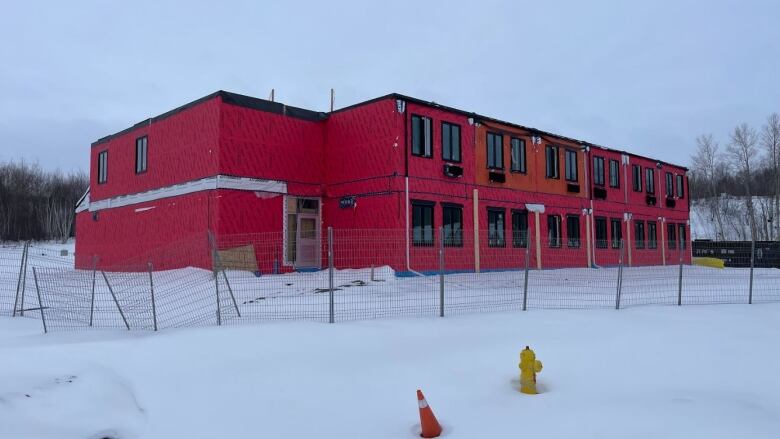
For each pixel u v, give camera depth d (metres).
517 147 25.28
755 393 6.18
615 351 8.04
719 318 10.70
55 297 13.81
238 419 5.87
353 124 21.41
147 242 22.59
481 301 12.93
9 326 10.44
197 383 6.81
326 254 21.91
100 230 25.83
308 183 21.80
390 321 9.70
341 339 8.47
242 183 19.89
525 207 24.92
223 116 19.64
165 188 21.81
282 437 5.41
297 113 21.78
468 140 22.83
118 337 8.79
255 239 19.97
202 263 19.59
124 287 16.09
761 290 16.77
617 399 6.00
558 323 9.81
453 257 21.42
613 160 31.27
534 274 21.53
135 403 6.46
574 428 5.23
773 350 8.13
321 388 6.62
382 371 7.16
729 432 4.95
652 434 4.97
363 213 20.75
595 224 29.34
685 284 18.78
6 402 6.18
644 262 32.34
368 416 5.85
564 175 27.64
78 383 6.77
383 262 19.55
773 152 55.50
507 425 5.41
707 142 78.75
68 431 5.87
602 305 12.48
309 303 12.17
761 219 58.19
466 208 22.34
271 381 6.84
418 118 20.95
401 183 19.94
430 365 7.38
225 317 10.66
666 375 6.91
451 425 5.50
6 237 58.25
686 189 37.53
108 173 25.69
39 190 67.19
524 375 6.35
